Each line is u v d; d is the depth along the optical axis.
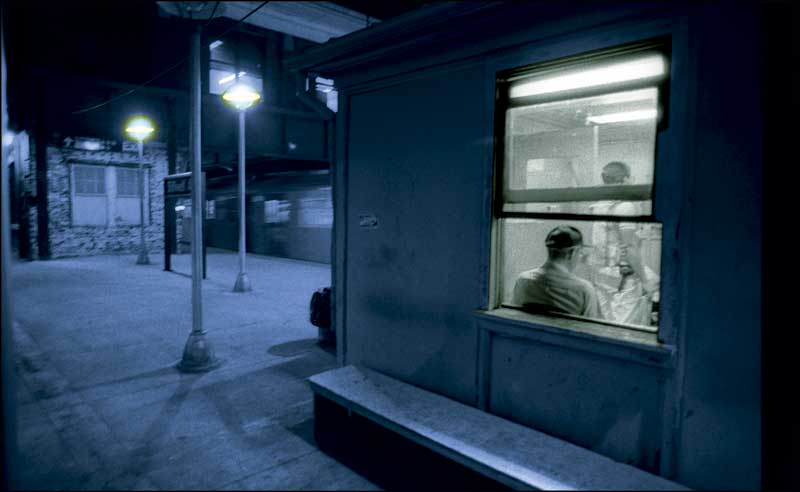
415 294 3.87
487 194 3.33
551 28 2.94
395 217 3.99
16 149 18.30
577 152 3.62
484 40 3.27
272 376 5.14
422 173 3.75
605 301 3.46
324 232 14.64
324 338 6.30
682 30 2.46
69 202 16.14
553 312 3.29
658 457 2.65
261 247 17.64
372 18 5.18
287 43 18.59
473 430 3.04
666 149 2.54
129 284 10.87
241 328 7.12
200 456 3.52
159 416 4.16
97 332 6.84
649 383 2.67
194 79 5.09
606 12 2.71
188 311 8.19
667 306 2.56
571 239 3.38
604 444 2.86
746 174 2.33
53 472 3.29
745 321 2.37
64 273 12.53
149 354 5.85
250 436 3.83
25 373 5.18
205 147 17.02
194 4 3.82
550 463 2.67
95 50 14.96
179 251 18.92
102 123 15.30
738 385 2.40
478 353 3.43
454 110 3.51
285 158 18.95
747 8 2.31
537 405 3.15
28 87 14.74
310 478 3.26
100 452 3.56
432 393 3.63
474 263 3.45
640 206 3.27
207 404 4.43
